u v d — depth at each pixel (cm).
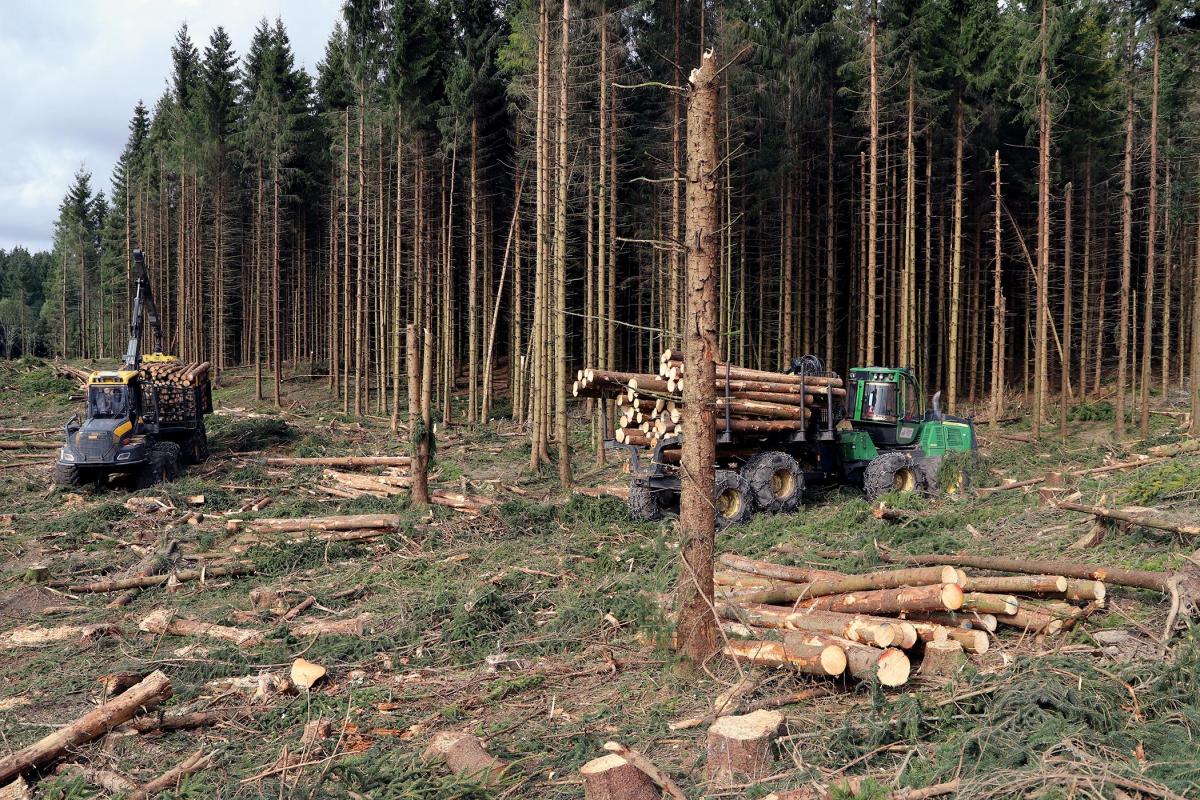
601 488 1758
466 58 2839
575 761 531
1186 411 2691
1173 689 505
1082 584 645
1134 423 2620
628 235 2916
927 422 1614
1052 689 496
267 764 562
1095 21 2538
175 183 4866
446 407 2895
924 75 2378
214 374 4141
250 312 4894
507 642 811
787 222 2752
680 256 2311
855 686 594
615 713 620
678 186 2316
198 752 574
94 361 5041
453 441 2498
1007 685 525
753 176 2628
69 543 1295
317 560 1181
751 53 2475
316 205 4056
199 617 933
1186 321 3247
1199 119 2359
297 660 739
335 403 3566
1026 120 2436
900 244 3195
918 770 459
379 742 594
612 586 941
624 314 3656
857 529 1131
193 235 4475
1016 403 3120
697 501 670
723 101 2388
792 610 709
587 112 2306
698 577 669
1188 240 3161
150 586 1077
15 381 3562
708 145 662
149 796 518
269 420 2530
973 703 525
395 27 2794
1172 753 438
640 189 2833
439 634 844
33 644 873
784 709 581
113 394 1736
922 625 632
